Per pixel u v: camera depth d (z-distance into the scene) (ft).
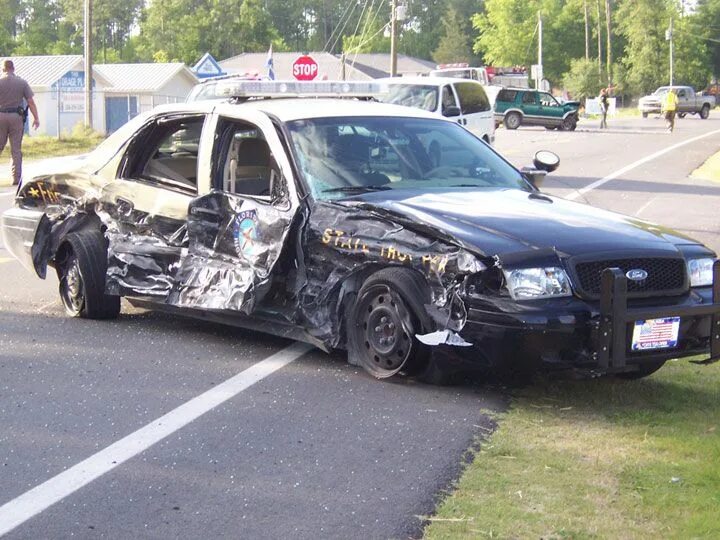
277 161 22.75
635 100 349.00
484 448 17.22
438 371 20.40
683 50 348.79
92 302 26.35
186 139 25.64
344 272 21.15
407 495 15.28
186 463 16.70
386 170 23.30
